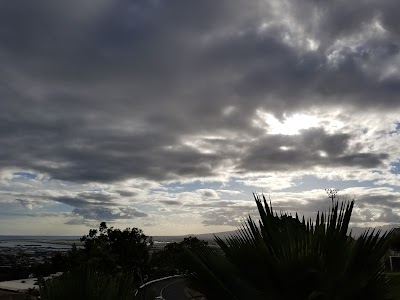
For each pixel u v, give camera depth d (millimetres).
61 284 3998
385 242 3658
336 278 3686
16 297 19219
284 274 3738
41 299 4012
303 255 3596
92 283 4051
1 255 134000
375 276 3652
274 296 3836
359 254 3652
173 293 36594
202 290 3846
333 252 3607
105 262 37500
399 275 3744
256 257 3871
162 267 61875
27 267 64562
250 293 3818
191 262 3906
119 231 51375
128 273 4391
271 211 4137
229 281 3822
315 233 3695
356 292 3684
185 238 62562
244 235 4059
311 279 3715
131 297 4227
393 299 3703
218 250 4168
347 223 3756
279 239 3918
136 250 50875
